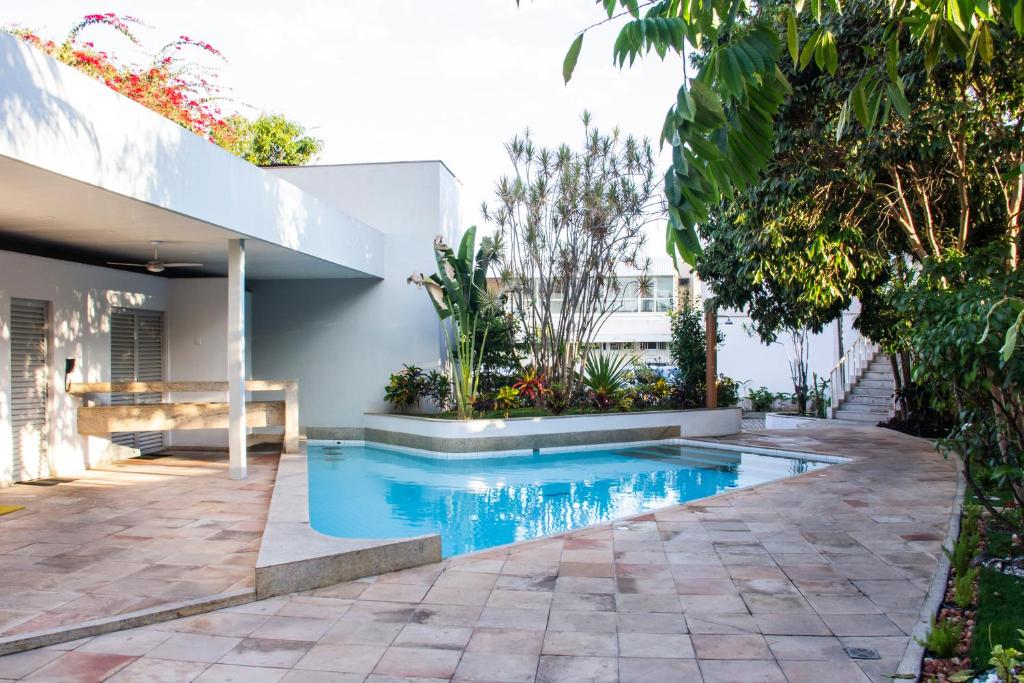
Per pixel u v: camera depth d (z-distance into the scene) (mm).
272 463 9641
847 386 16234
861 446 11453
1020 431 5066
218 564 5195
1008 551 5297
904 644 3846
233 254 8312
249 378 12508
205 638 3998
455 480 9703
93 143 5340
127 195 5750
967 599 4344
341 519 7520
